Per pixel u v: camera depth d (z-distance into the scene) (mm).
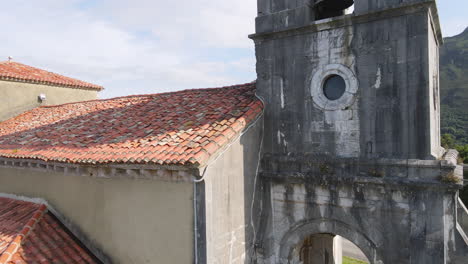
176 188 6746
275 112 8477
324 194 7715
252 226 8164
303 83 8070
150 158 6422
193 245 6527
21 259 6766
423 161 6500
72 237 8328
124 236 7559
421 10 6520
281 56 8383
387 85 6977
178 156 6277
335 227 7621
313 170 7805
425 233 6547
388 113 6973
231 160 7301
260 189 8492
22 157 8711
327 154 7754
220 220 6902
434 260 6438
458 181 6172
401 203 6801
